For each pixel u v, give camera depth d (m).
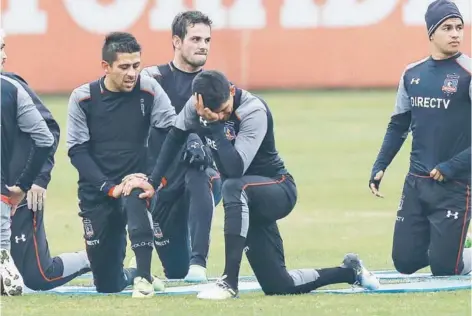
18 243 33.56
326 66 101.81
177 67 38.53
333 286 34.28
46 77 99.31
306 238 44.97
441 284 33.75
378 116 87.06
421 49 101.00
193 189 36.78
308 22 101.19
